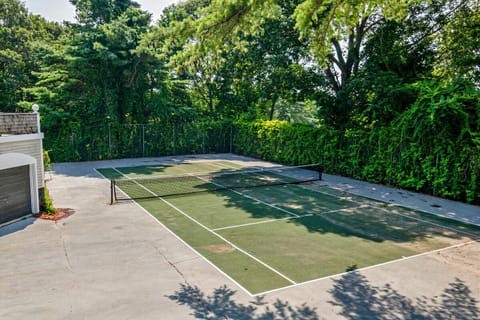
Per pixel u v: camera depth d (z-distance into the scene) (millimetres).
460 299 6344
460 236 9789
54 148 23359
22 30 32094
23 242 9109
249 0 10094
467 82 14180
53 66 24250
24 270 7438
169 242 9188
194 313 5816
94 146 24516
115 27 23516
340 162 18969
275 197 14281
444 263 7949
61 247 8766
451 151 13672
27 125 11328
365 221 11133
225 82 31203
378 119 17109
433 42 18938
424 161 14711
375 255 8398
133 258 8117
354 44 20797
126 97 25703
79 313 5773
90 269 7496
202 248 8781
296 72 21891
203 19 11281
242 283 6906
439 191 14312
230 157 26766
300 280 7059
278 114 56062
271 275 7277
